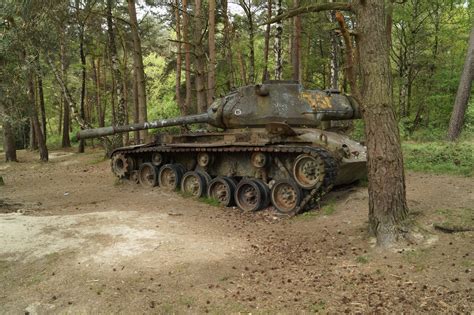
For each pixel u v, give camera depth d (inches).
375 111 258.1
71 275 235.1
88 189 545.0
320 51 1088.2
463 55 929.5
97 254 265.3
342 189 435.5
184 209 414.9
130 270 240.7
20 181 650.8
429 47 950.4
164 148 497.0
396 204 259.3
